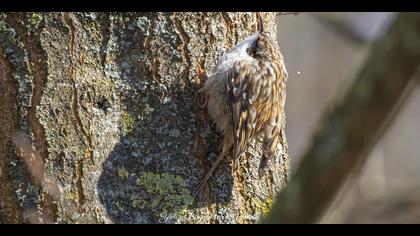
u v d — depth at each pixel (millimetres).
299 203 6422
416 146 16109
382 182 12164
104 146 7559
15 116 7496
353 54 15594
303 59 15656
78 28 7578
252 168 8156
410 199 11156
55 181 7406
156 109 7738
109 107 7621
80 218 7387
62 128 7484
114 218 7469
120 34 7699
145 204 7578
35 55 7516
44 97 7496
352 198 11656
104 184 7508
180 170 7746
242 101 8125
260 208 8055
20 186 7418
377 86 6383
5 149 7477
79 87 7539
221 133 7980
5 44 7523
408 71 6309
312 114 15320
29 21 7512
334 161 6430
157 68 7754
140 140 7668
